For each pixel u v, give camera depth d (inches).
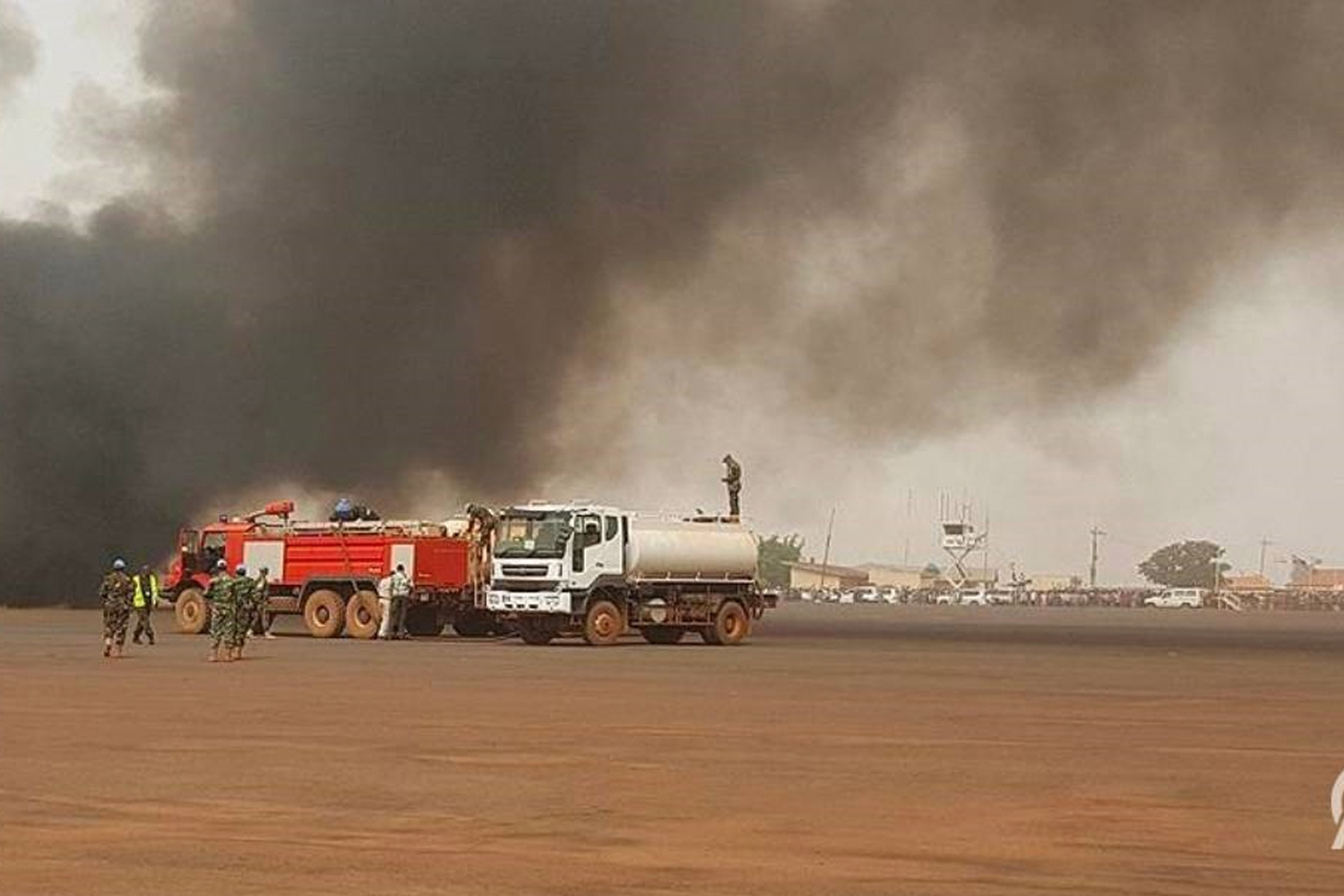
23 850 468.1
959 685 1183.6
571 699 999.6
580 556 1765.5
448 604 1934.1
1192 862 462.6
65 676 1184.2
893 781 625.3
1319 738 799.1
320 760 679.7
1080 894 417.7
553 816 535.8
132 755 692.7
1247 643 2356.1
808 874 439.8
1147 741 781.3
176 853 465.1
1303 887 428.1
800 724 848.3
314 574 1941.4
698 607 1862.7
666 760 687.1
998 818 537.6
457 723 838.5
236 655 1424.7
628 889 418.6
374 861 454.6
